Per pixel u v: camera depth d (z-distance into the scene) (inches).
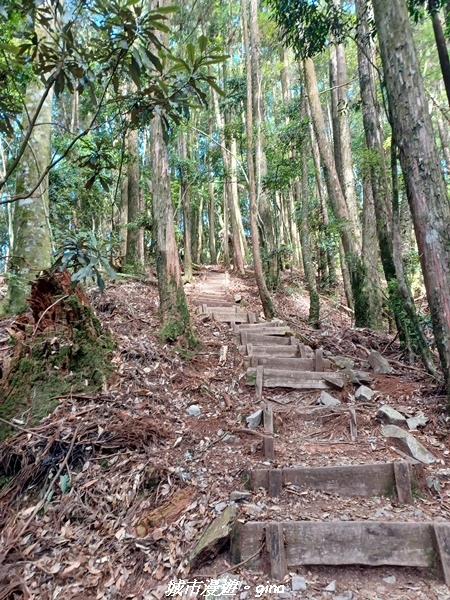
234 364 173.0
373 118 219.1
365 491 94.7
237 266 517.7
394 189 151.4
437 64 349.4
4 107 80.6
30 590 74.6
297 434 122.7
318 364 167.6
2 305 186.1
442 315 112.6
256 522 82.4
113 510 90.7
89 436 108.2
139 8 69.3
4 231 363.6
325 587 71.8
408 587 71.4
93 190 336.2
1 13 64.4
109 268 84.9
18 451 103.6
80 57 74.2
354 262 249.0
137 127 97.1
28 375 121.3
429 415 124.0
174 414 128.3
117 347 154.3
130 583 74.9
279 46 431.8
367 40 194.2
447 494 92.7
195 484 96.3
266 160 391.5
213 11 449.7
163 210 188.1
